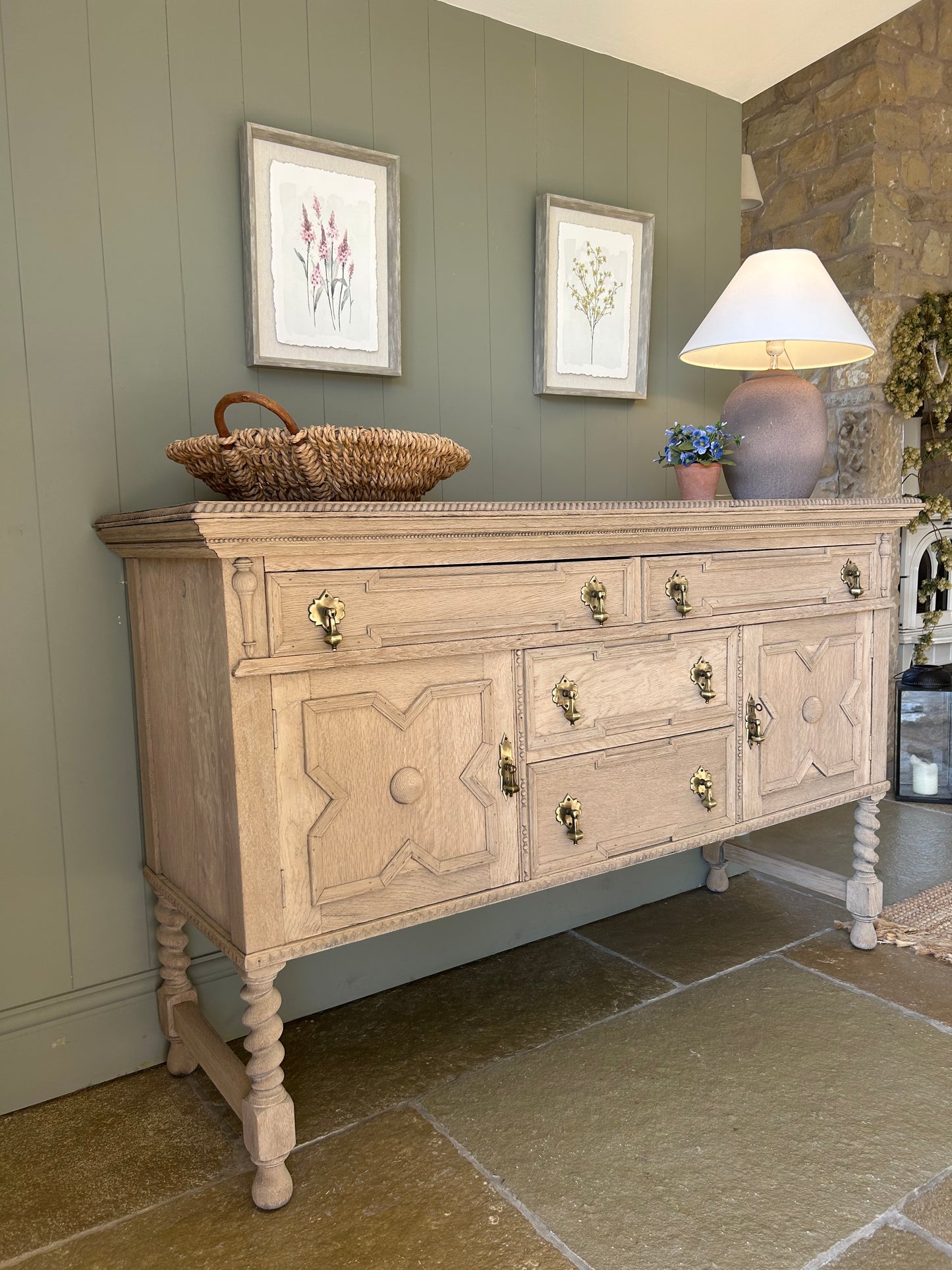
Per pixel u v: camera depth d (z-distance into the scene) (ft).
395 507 4.55
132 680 5.82
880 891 7.32
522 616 5.29
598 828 5.76
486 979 7.01
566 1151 4.98
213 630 4.47
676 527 5.82
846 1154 4.89
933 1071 5.64
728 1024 6.25
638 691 5.87
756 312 6.49
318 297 6.27
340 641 4.58
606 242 7.69
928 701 11.23
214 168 5.90
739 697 6.41
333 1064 5.89
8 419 5.30
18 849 5.49
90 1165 4.99
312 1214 4.57
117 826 5.81
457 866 5.17
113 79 5.51
